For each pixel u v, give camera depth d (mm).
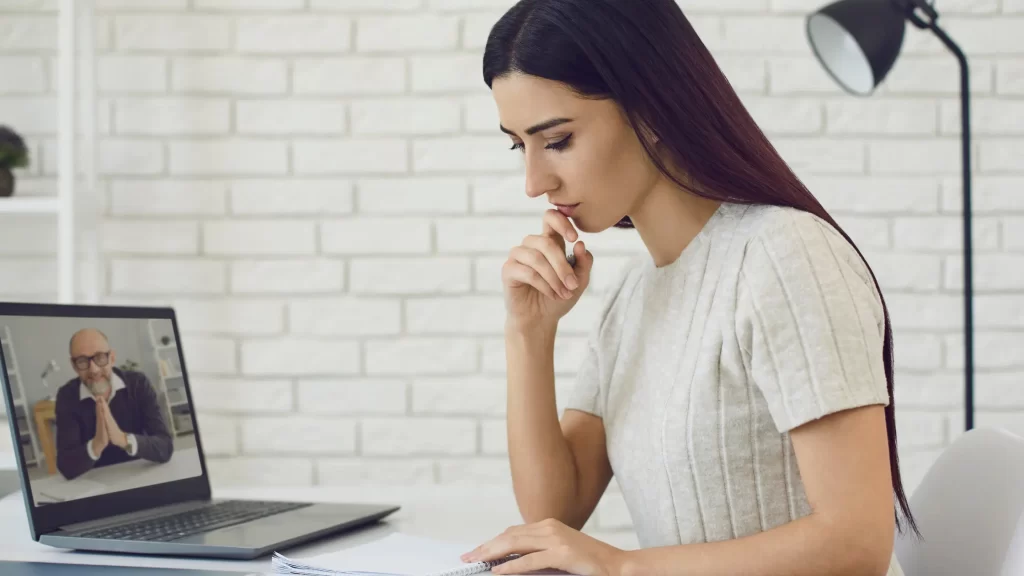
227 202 2199
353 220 2203
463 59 2197
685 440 1078
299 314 2201
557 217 1225
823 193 2186
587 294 2180
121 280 2191
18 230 2201
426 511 1414
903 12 1878
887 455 986
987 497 1119
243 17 2199
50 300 2209
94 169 2127
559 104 1068
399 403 2199
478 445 2199
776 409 999
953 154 2176
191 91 2199
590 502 1349
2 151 2010
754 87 2186
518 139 1140
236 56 2199
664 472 1108
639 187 1136
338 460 2201
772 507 1072
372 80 2201
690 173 1096
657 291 1199
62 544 1078
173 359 1433
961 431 2164
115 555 1063
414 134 2201
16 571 994
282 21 2199
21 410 1123
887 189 2178
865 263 1093
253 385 2199
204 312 2199
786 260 1029
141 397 1339
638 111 1071
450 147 2199
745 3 2184
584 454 1347
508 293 1295
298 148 2205
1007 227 2176
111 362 1295
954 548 1149
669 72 1069
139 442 1313
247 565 1011
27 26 2207
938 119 2176
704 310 1104
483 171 2199
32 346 1164
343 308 2199
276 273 2201
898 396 2172
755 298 1027
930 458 2166
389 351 2199
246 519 1224
